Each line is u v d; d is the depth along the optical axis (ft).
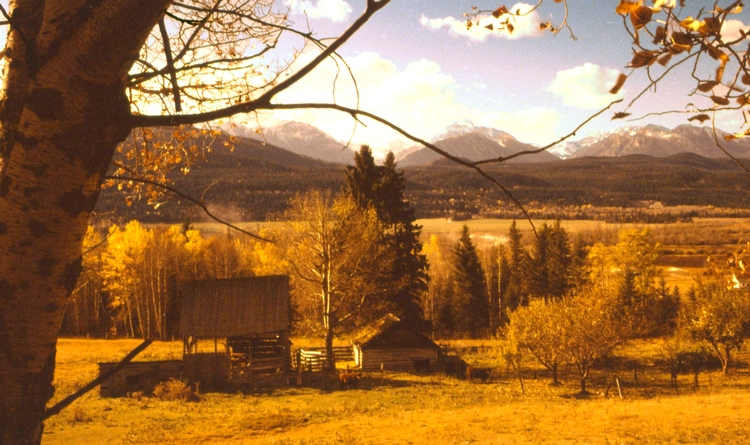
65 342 169.89
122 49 5.45
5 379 6.10
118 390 95.45
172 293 183.93
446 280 249.55
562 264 210.18
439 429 65.41
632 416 69.15
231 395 96.07
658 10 4.81
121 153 13.03
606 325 104.73
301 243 116.47
